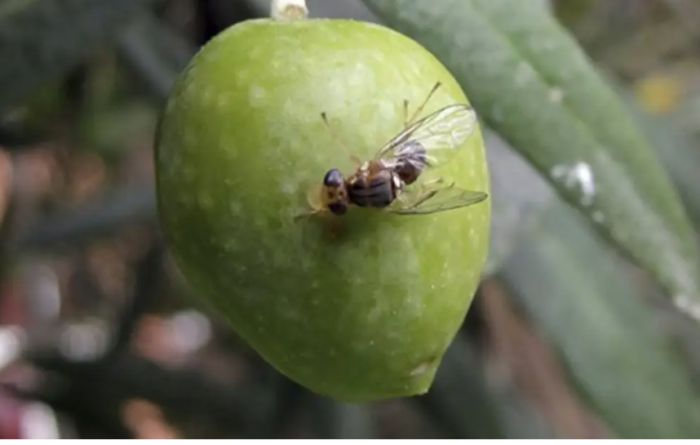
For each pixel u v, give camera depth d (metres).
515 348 0.16
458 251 0.08
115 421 0.17
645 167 0.09
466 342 0.15
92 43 0.11
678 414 0.13
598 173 0.09
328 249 0.08
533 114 0.09
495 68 0.09
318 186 0.08
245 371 0.21
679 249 0.09
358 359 0.08
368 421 0.16
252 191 0.08
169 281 0.23
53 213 0.18
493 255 0.11
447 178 0.08
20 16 0.11
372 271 0.08
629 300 0.13
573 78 0.09
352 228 0.08
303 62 0.08
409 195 0.08
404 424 0.19
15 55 0.11
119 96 0.18
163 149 0.08
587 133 0.09
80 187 0.21
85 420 0.17
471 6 0.09
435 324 0.08
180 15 0.15
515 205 0.12
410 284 0.08
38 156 0.21
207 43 0.08
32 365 0.17
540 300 0.13
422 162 0.08
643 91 0.17
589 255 0.13
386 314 0.08
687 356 0.16
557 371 0.16
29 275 0.24
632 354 0.13
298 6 0.08
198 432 0.18
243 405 0.17
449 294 0.08
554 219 0.13
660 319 0.16
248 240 0.08
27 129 0.16
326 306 0.08
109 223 0.17
